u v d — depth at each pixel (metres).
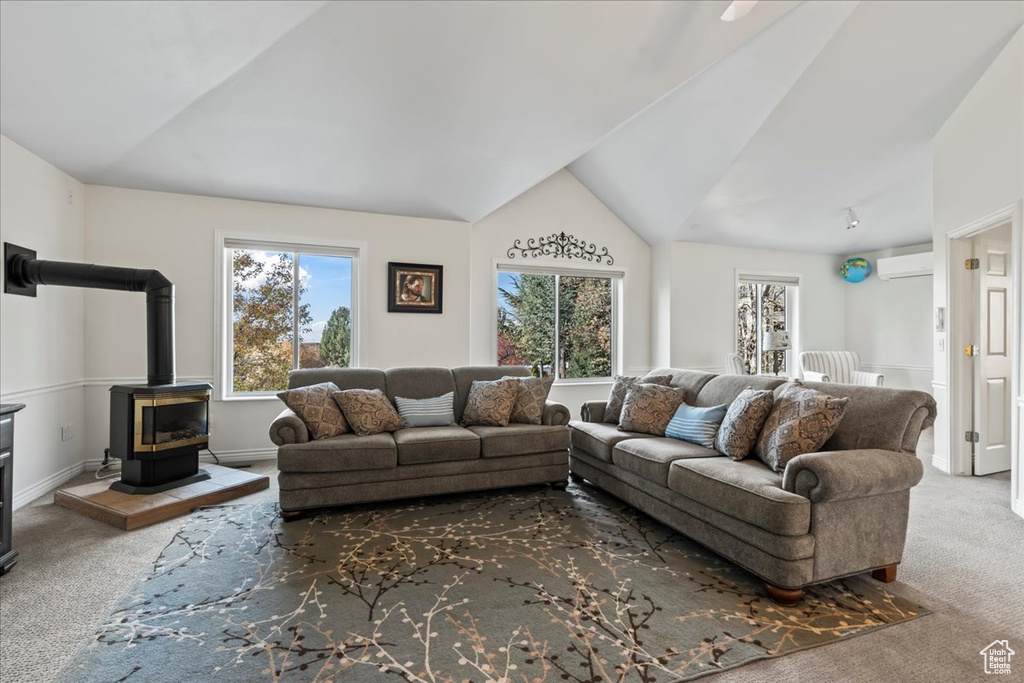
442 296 5.11
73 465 3.85
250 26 2.64
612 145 5.15
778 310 6.82
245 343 4.57
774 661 1.71
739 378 3.30
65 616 1.99
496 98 3.49
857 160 4.62
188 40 2.64
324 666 1.68
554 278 5.95
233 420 4.42
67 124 3.16
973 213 3.67
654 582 2.29
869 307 6.83
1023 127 3.11
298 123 3.55
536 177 4.56
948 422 4.05
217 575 2.33
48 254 3.57
